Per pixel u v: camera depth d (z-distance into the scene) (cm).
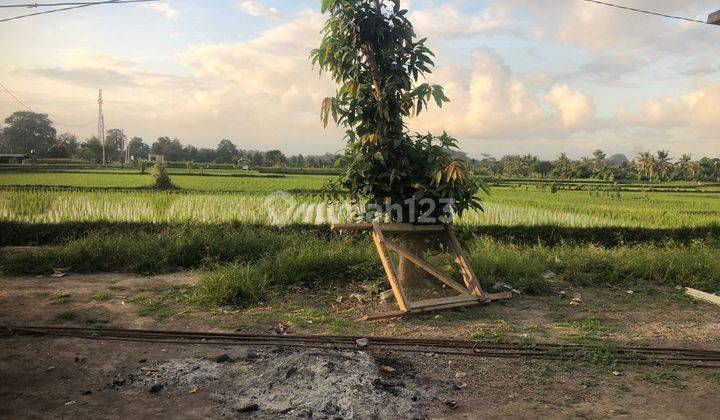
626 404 381
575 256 895
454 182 638
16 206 1452
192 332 514
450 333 539
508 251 891
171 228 1138
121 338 495
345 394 370
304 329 543
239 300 636
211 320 564
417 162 676
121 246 855
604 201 2661
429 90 654
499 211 1655
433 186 663
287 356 454
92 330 515
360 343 489
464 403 378
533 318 606
